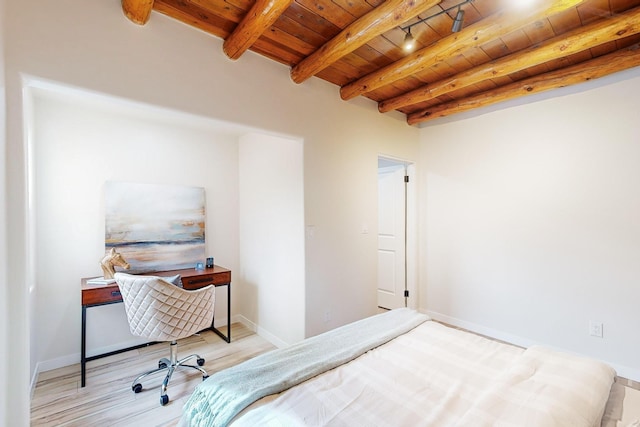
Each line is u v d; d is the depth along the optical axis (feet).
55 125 8.30
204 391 4.16
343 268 9.62
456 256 11.37
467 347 5.25
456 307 11.40
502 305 10.18
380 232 13.80
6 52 4.48
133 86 5.72
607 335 8.19
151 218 9.91
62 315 8.43
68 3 5.05
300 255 8.72
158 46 6.03
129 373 8.11
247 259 11.54
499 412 3.39
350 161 9.84
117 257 8.53
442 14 6.13
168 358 8.70
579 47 6.62
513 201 9.89
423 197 12.39
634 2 5.74
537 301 9.42
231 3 5.85
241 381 4.15
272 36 6.89
